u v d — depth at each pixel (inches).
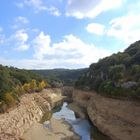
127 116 1998.0
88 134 2316.7
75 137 2176.4
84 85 4559.5
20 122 2197.3
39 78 6087.6
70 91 7076.8
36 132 2218.3
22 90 3708.2
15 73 4739.2
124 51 4234.7
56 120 2935.5
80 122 2871.6
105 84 2923.2
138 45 3971.5
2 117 2065.7
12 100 2475.4
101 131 2332.7
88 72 4830.2
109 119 2277.3
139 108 1904.5
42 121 2815.0
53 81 7421.3
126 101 2132.1
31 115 2642.7
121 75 2704.2
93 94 3604.8
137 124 1828.2
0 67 3932.1
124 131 1932.8
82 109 3924.7
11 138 1667.1
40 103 3654.0
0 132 1740.9
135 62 3038.9
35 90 4795.8
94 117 2699.3
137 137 1748.3
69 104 4719.5
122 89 2335.1
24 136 2010.3
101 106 2632.9
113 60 3742.6
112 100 2396.7
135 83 2267.5
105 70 3695.9
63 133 2297.0
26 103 2935.5
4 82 2674.7
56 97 5708.7
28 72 5989.2
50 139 2055.9
